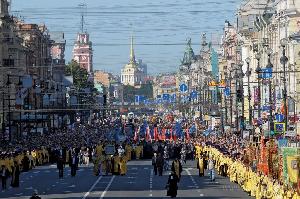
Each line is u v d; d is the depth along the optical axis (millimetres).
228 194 100125
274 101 177250
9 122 197250
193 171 148125
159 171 136000
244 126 190250
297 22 187750
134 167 160625
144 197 96375
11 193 103250
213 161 132375
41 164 167625
